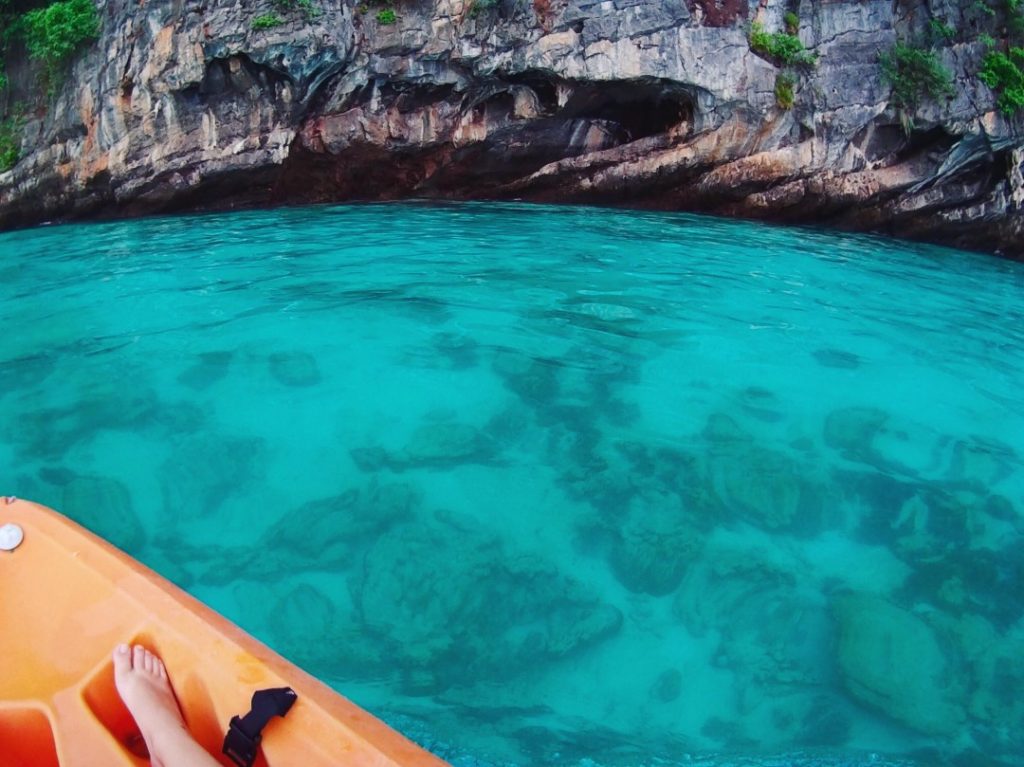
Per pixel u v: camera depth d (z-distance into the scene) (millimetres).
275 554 3582
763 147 12617
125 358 5582
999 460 4641
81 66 12031
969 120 11445
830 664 3021
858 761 2564
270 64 11773
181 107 12000
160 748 1676
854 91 12016
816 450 4652
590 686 2873
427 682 2855
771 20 12156
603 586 3445
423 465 4340
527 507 3986
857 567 3637
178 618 2039
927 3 11609
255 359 5598
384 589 3369
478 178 14133
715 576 3527
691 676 2934
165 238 10227
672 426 4875
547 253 9141
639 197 13750
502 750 2541
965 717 2779
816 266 9359
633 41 12055
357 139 12977
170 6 11562
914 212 12219
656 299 7324
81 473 4172
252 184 13039
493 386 5297
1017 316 7578
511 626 3178
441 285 7469
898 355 6215
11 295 7121
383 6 12289
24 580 2176
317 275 7801
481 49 12297
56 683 1909
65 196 12586
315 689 1810
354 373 5402
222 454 4387
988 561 3701
